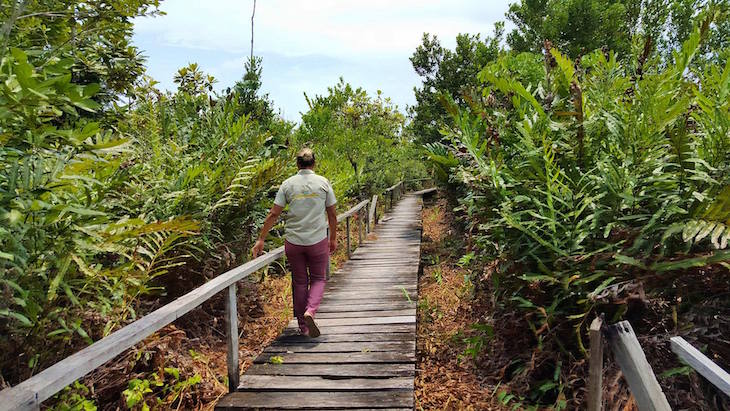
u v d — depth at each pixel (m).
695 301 3.40
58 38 4.48
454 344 5.13
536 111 4.68
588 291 3.65
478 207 4.55
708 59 4.57
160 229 2.99
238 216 5.91
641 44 4.77
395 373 3.87
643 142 3.62
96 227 2.80
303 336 4.86
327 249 4.91
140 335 2.37
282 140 11.99
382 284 7.11
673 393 3.16
